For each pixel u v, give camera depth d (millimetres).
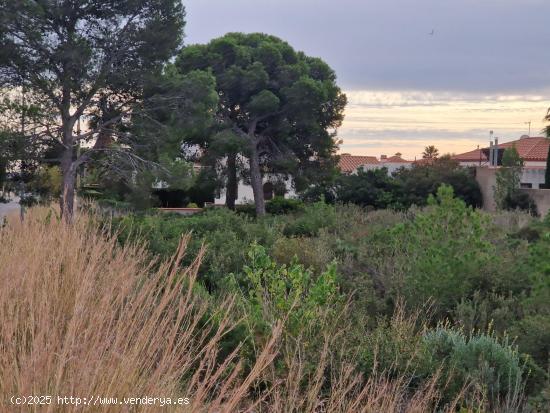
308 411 3996
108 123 27594
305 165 42938
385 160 82312
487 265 10070
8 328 3100
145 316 3713
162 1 27500
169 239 12758
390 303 9906
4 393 2734
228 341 5219
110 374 2803
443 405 5734
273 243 14547
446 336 7238
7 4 23078
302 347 5402
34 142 25531
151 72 27812
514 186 37594
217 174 41062
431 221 10719
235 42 41750
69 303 3912
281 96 40875
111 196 28844
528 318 7871
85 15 26500
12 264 4160
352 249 12938
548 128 39469
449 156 45375
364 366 5633
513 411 5832
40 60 24750
